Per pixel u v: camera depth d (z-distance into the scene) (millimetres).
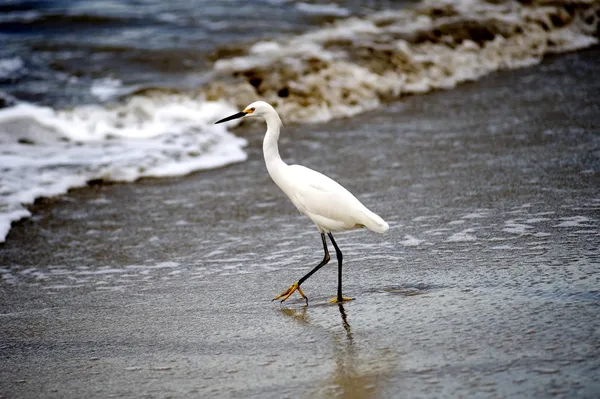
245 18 27844
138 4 30797
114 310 9617
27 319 9477
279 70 21750
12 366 8047
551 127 17297
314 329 8430
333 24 26750
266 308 9305
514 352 7219
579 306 8227
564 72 22859
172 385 7281
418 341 7750
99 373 7723
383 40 24266
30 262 11773
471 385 6664
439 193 13523
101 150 17375
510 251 10398
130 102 20250
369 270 10281
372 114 19797
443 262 10242
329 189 9289
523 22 26656
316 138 18000
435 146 16609
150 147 17594
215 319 9039
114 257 11844
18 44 25328
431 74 22609
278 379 7203
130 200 14586
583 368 6762
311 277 10367
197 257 11578
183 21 27766
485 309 8406
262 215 13492
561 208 12156
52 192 14945
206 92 20953
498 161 15156
